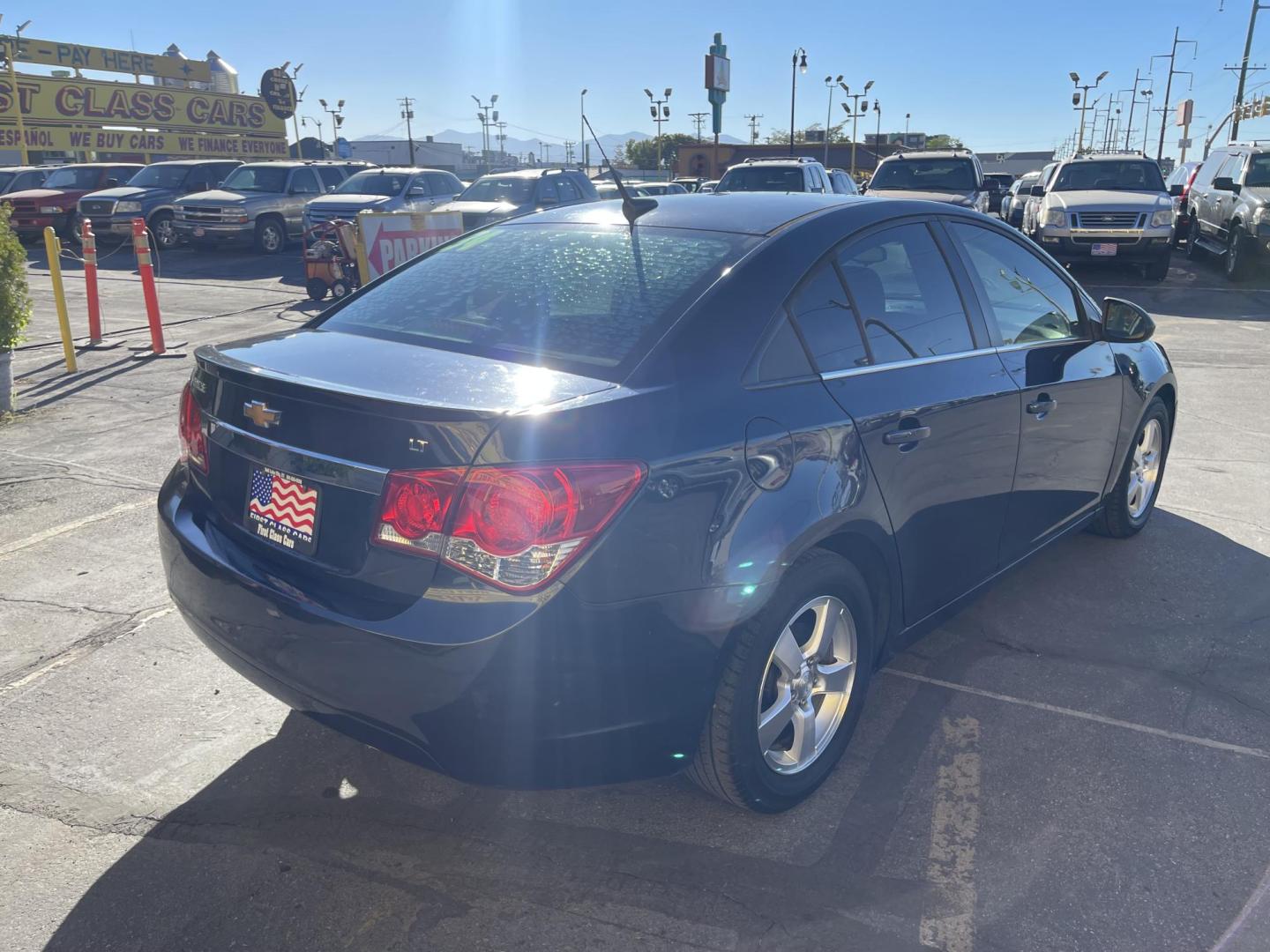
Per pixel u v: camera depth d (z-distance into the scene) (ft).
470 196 57.82
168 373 27.63
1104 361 13.71
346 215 57.57
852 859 8.75
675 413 7.96
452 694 7.28
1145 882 8.44
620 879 8.48
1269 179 52.39
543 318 9.12
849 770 10.07
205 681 11.56
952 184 54.03
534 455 7.18
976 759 10.23
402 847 8.89
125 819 9.18
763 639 8.40
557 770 7.75
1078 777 9.93
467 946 7.73
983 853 8.81
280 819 9.23
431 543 7.29
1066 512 13.51
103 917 7.98
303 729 10.69
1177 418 23.98
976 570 11.64
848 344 9.64
